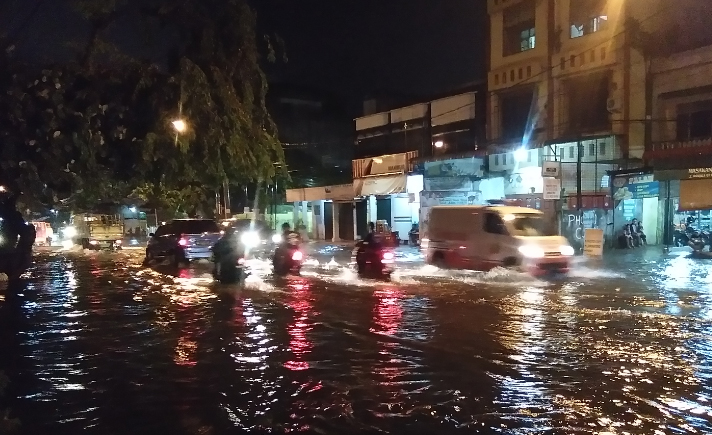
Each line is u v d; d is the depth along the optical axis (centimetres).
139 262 2748
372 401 639
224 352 865
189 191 4050
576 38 2714
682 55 2428
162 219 4734
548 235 1780
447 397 650
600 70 2614
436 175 3077
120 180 1314
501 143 2992
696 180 2328
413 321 1088
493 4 3069
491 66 3097
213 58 1281
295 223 4469
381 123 3766
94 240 3866
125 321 1133
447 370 756
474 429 557
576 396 650
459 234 1880
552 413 598
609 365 773
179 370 770
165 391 682
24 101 1066
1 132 1070
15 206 1773
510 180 2791
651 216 2783
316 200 4116
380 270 1820
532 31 2920
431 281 1692
